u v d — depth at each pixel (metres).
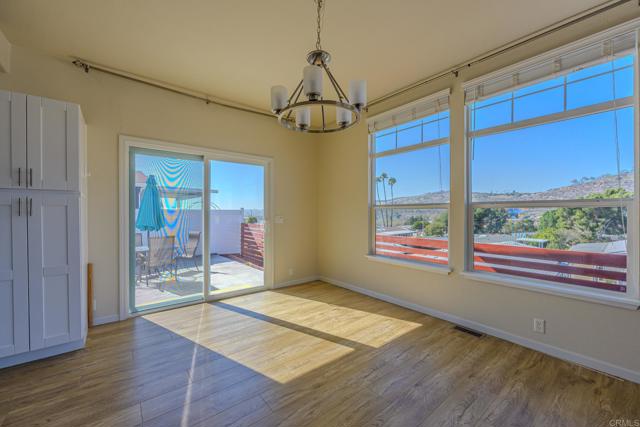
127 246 3.18
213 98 3.75
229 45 2.61
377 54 2.74
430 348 2.51
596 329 2.15
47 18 2.23
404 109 3.54
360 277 4.19
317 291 4.27
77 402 1.81
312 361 2.30
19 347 2.16
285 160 4.55
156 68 3.00
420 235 3.44
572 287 2.32
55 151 2.29
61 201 2.31
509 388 1.96
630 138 2.06
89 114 2.96
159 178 3.47
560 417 1.69
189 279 3.70
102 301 3.04
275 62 2.90
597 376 2.08
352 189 4.30
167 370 2.17
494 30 2.38
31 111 2.19
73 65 2.88
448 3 2.07
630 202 2.06
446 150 3.16
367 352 2.45
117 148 3.11
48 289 2.27
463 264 2.97
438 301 3.21
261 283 4.34
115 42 2.56
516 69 2.56
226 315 3.30
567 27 2.30
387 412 1.74
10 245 2.13
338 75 3.15
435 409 1.76
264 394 1.90
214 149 3.82
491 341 2.63
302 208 4.77
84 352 2.43
